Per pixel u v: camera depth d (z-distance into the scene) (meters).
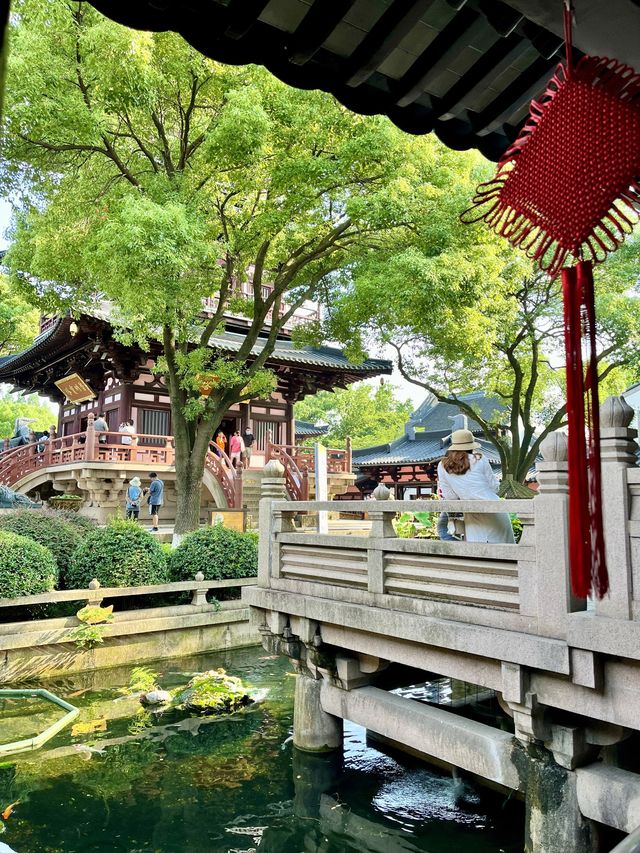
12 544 8.59
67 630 8.38
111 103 9.62
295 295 14.48
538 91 3.13
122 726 6.68
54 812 4.96
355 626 4.89
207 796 5.23
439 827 4.75
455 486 4.96
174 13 2.54
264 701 7.48
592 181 1.79
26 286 12.30
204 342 12.62
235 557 10.30
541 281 17.02
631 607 3.30
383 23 2.63
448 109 3.24
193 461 12.76
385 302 11.35
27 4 9.55
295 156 10.91
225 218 12.07
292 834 4.68
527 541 3.84
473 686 7.59
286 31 2.73
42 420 39.03
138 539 9.69
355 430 38.56
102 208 10.78
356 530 16.36
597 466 1.75
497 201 2.04
